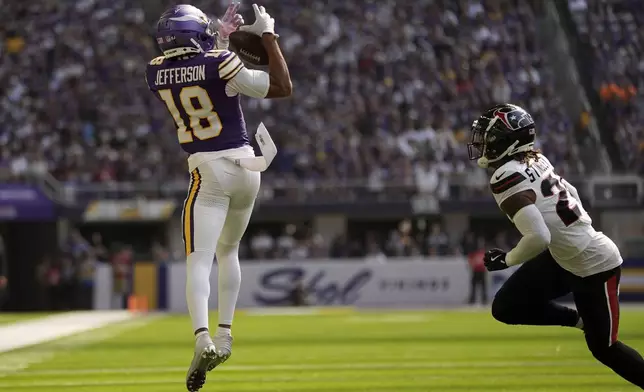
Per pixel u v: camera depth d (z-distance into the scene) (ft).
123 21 322.55
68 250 246.68
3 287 252.83
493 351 107.04
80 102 295.07
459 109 296.51
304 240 264.11
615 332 60.13
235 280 67.46
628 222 265.13
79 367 96.17
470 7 329.52
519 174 59.88
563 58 321.73
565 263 60.70
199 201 64.54
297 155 275.59
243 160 64.34
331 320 176.65
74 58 309.22
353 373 87.66
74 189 265.13
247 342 126.72
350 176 272.72
